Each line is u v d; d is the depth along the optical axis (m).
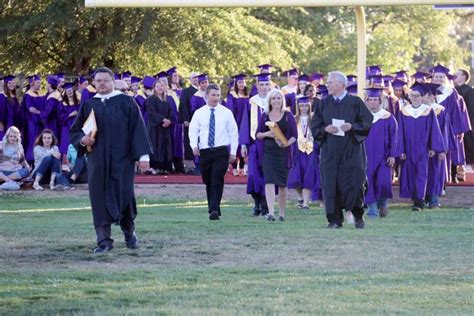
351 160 29.06
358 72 38.78
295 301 18.42
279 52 73.56
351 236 27.38
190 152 50.47
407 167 36.94
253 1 36.56
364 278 20.72
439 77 41.75
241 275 21.12
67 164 49.59
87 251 24.53
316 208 36.84
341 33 89.44
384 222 31.92
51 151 44.25
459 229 29.59
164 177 48.31
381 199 34.06
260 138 31.77
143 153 24.28
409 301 18.47
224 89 68.88
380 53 87.88
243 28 72.44
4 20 70.69
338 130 28.83
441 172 37.78
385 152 34.12
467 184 43.25
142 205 38.31
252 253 24.22
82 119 24.44
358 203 29.36
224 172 32.53
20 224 30.75
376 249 24.89
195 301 18.42
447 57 99.12
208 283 20.20
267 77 34.19
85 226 29.97
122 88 33.84
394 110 40.25
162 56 70.00
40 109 50.22
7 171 44.19
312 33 86.00
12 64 72.06
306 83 42.59
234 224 30.55
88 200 40.03
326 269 21.89
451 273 21.39
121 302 18.38
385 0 36.41
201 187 43.91
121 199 24.36
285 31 77.94
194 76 50.25
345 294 19.08
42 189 43.78
